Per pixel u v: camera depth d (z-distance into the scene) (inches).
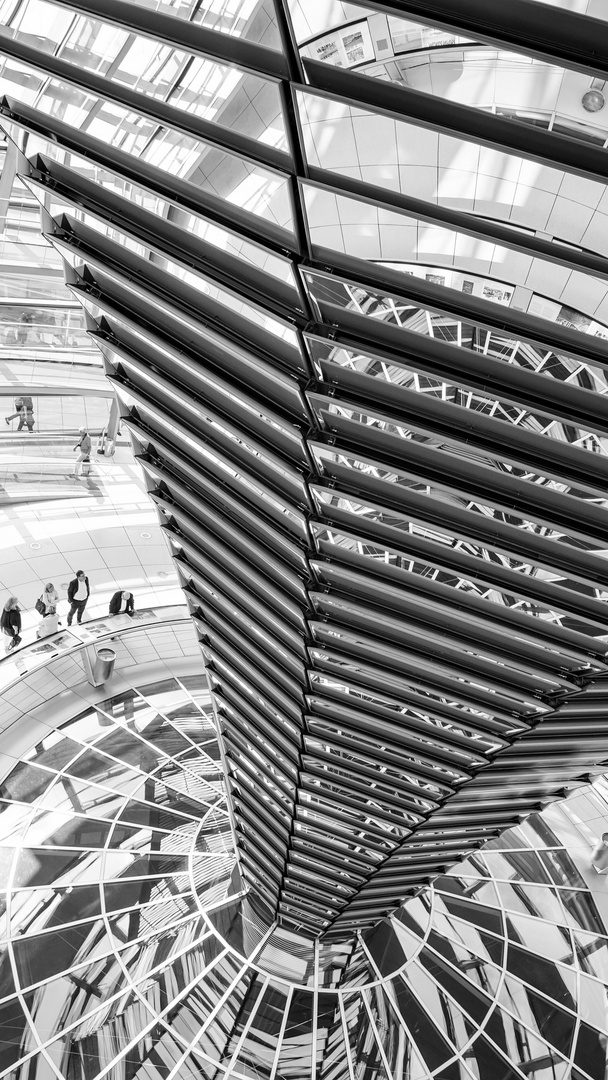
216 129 206.2
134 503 1396.4
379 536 323.6
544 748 454.9
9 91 263.3
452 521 296.5
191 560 503.2
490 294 199.9
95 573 1220.5
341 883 688.4
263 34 176.9
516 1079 759.1
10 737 928.9
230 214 229.5
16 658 1028.5
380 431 272.4
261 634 471.2
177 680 1063.0
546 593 306.0
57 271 1382.9
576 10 148.8
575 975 842.2
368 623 386.9
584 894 915.4
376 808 567.5
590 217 176.7
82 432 1414.9
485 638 355.3
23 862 818.8
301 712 494.9
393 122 178.7
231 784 714.8
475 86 165.8
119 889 820.0
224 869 850.1
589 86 158.9
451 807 551.8
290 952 789.9
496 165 176.2
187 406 351.3
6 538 1233.4
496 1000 805.9
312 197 203.5
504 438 247.6
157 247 271.6
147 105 218.7
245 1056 722.8
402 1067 745.0
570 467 244.2
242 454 350.3
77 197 287.1
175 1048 717.3
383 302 220.7
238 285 257.6
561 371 212.8
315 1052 735.1
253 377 297.9
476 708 410.3
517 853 935.0
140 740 973.8
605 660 334.0
